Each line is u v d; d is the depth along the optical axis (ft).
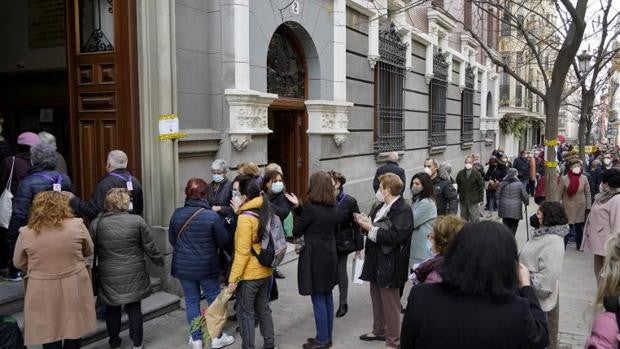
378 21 38.63
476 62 71.97
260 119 25.36
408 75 46.37
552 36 36.19
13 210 16.35
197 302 16.84
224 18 23.67
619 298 8.55
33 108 29.84
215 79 23.94
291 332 18.60
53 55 28.14
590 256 30.99
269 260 15.61
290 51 31.12
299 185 32.14
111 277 15.71
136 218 15.94
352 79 35.88
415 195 18.74
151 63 20.92
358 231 19.30
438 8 25.82
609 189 21.61
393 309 16.31
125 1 20.98
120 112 21.39
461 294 7.09
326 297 16.88
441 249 11.50
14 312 17.24
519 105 101.50
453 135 62.95
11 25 29.17
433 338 7.04
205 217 16.38
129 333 16.97
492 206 46.93
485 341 6.77
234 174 24.17
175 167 21.48
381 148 40.73
